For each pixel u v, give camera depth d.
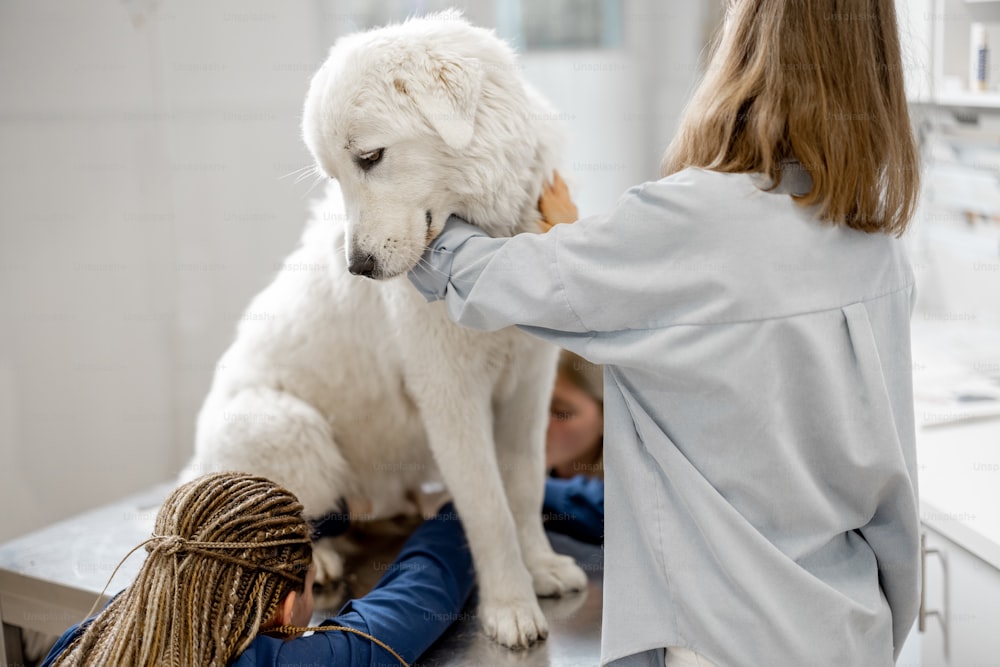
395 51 1.29
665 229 1.05
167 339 2.90
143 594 1.02
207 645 1.03
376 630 1.30
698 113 1.13
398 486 1.89
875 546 1.18
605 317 1.08
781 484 1.07
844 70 1.05
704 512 1.06
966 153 2.23
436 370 1.51
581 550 1.81
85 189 2.70
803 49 1.04
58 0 2.56
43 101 2.60
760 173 1.07
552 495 1.90
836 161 1.03
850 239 1.09
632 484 1.14
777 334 1.04
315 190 2.98
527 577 1.53
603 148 3.20
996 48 2.02
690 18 3.09
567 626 1.51
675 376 1.07
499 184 1.34
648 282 1.05
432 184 1.33
